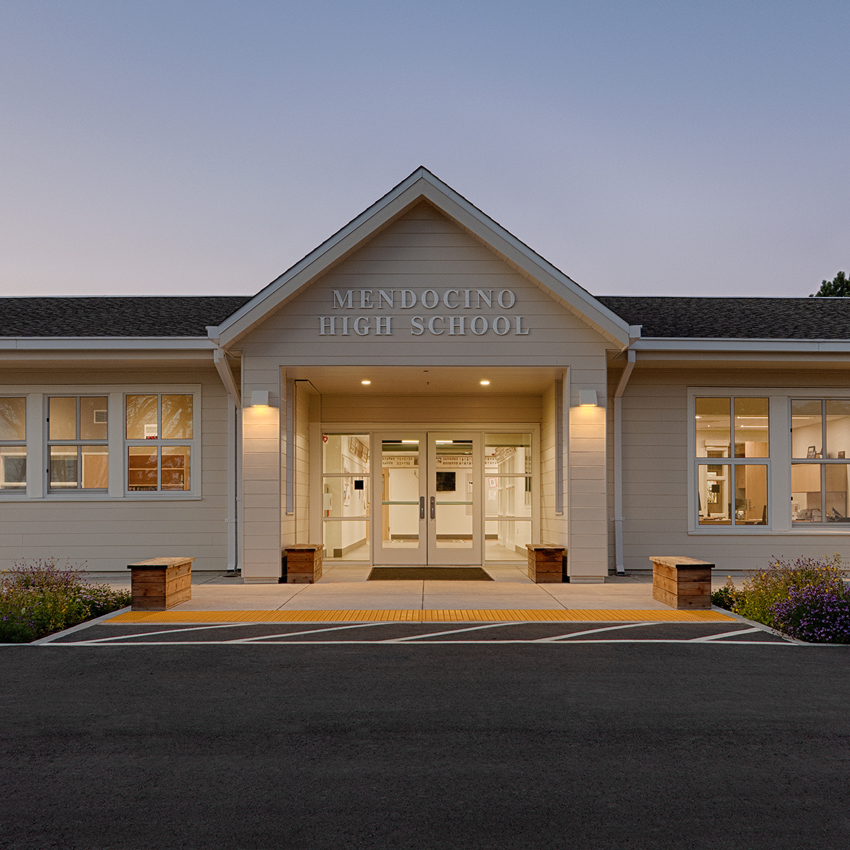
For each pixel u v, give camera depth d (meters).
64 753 5.10
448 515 16.34
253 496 13.07
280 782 4.62
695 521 14.57
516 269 13.17
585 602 11.12
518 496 16.41
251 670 7.13
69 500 14.53
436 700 6.20
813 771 4.80
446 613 10.16
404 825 4.05
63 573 11.15
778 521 14.64
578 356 13.11
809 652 7.89
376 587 12.75
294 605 10.82
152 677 6.89
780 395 14.81
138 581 10.41
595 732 5.48
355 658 7.59
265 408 13.07
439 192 12.81
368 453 16.52
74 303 16.77
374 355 13.08
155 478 14.73
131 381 14.70
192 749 5.16
